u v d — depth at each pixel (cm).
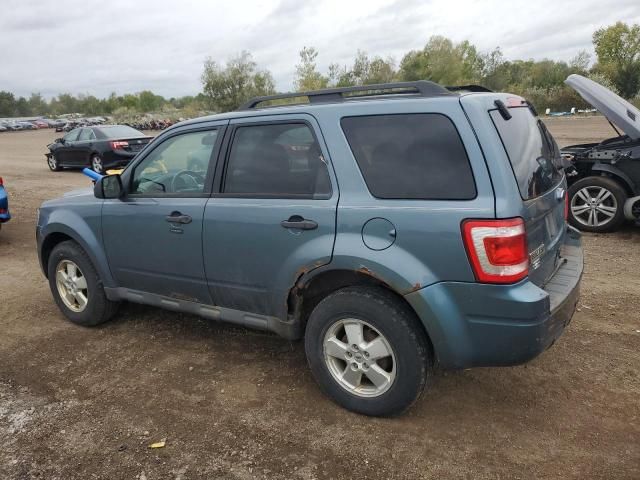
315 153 319
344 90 328
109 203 421
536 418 319
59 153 1678
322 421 321
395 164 294
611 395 339
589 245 668
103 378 380
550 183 328
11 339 450
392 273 285
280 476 277
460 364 287
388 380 308
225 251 354
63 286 477
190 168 381
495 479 271
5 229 880
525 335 270
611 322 443
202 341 434
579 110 3925
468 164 274
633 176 681
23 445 307
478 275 269
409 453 291
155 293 413
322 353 329
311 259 312
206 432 314
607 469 274
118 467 287
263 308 352
